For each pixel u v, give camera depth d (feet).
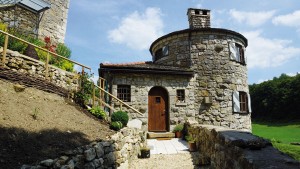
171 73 36.09
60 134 15.01
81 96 25.81
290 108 112.06
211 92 37.96
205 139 21.11
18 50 25.93
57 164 10.85
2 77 18.40
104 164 15.92
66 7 52.01
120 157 19.19
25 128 13.53
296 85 111.75
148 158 22.95
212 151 17.85
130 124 29.27
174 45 42.19
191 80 37.73
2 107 14.67
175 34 41.60
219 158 15.07
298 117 107.96
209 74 38.75
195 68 39.04
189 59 39.58
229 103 38.04
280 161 8.20
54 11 48.88
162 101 36.68
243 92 40.70
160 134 33.63
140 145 26.12
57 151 12.50
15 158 10.23
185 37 41.22
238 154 10.52
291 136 57.67
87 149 13.97
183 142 30.32
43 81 21.88
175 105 35.91
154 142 30.55
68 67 33.78
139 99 34.50
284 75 155.02
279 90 118.11
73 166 11.85
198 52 39.75
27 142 12.10
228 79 38.93
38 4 42.68
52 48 38.19
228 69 39.40
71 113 21.11
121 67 33.83
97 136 17.83
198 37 40.45
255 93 133.49
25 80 20.07
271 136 59.21
